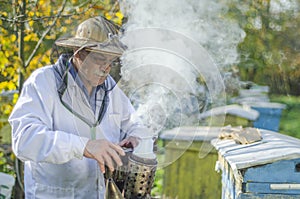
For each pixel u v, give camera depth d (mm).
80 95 2098
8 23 4957
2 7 4996
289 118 7785
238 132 2859
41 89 2111
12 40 4980
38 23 5059
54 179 2229
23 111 2098
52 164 2213
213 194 4141
